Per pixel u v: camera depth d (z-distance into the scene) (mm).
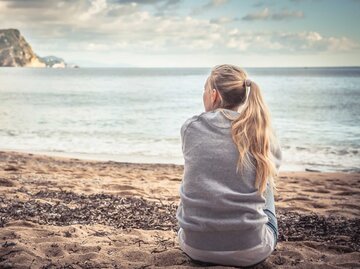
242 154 2811
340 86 77125
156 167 12031
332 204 7090
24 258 3621
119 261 3635
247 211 2836
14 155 13273
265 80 111688
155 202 6738
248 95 2932
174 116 29250
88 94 55031
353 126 23609
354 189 8992
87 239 4363
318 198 7750
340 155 15211
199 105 39281
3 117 27531
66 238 4320
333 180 10328
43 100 43469
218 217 2859
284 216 5949
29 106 36281
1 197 6621
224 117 2939
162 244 4293
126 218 5594
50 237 4316
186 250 3150
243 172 2836
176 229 5129
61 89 67125
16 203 6199
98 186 8141
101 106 37250
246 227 2834
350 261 3807
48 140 18719
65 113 30594
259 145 2857
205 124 2957
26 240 4199
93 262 3586
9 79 113750
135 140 18828
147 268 3445
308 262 3578
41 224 5148
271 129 2955
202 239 2982
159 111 33062
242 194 2826
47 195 6945
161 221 5484
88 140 18781
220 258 2986
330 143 17812
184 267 3283
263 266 3400
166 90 68125
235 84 2982
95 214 5750
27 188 7594
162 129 22422
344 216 6078
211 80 3070
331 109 33812
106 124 24500
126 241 4379
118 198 6852
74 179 9039
